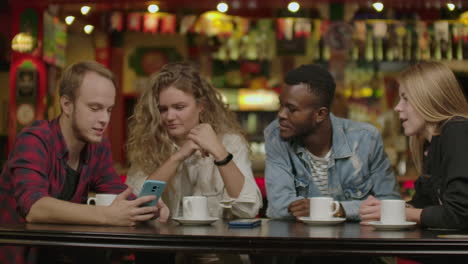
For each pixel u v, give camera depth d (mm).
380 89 7414
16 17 6465
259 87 7703
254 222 1966
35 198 1938
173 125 2479
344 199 2594
